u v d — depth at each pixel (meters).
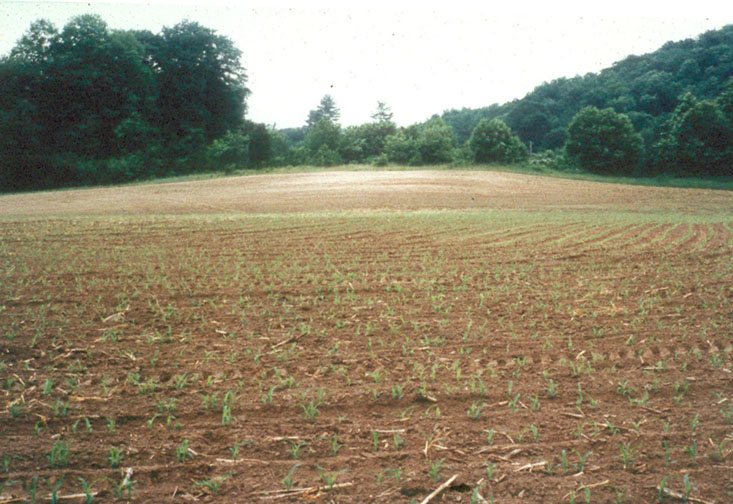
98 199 29.38
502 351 5.51
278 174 45.00
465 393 4.46
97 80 48.09
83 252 11.25
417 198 30.61
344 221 17.95
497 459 3.49
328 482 3.20
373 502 3.04
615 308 7.21
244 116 63.25
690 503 3.07
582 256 11.67
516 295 7.96
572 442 3.70
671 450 3.61
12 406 4.08
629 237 14.82
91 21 47.62
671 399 4.39
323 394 4.37
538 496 3.11
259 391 4.46
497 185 38.66
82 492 3.08
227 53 57.03
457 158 62.84
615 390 4.55
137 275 8.95
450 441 3.70
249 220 17.81
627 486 3.21
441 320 6.59
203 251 11.65
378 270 9.81
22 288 7.84
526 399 4.38
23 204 26.89
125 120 49.44
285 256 11.22
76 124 47.84
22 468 3.29
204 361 5.12
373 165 60.72
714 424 3.96
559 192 36.00
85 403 4.20
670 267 10.42
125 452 3.50
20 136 44.47
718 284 8.80
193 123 57.53
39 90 46.31
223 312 6.80
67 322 6.22
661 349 5.55
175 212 23.50
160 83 54.97
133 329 6.05
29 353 5.22
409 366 5.07
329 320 6.54
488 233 15.43
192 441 3.66
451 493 3.13
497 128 61.03
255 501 3.04
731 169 51.12
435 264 10.51
